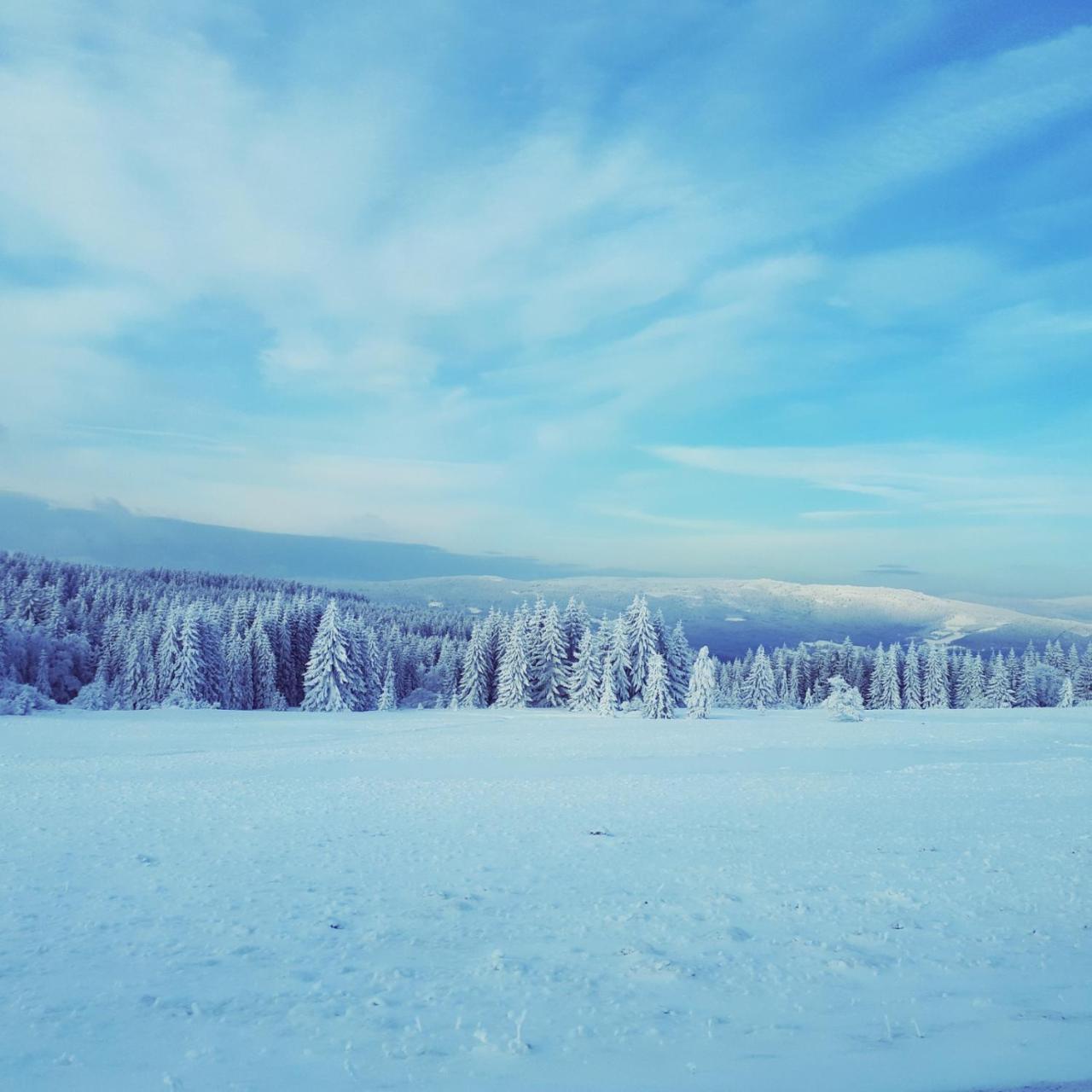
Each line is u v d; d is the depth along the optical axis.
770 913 11.09
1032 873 13.48
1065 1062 6.30
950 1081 5.96
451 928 10.37
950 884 12.72
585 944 9.73
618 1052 6.54
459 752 37.28
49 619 91.19
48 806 20.38
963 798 22.95
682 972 8.58
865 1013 7.44
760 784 26.06
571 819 19.23
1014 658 109.69
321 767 30.77
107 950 9.28
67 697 79.31
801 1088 5.84
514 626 85.31
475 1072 6.13
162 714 61.19
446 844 16.16
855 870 13.73
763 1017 7.34
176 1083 5.88
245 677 79.00
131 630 81.88
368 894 12.15
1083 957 9.12
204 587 165.50
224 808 20.59
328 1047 6.62
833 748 39.62
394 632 105.06
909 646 111.44
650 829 17.88
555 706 82.88
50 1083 5.87
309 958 9.12
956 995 7.93
